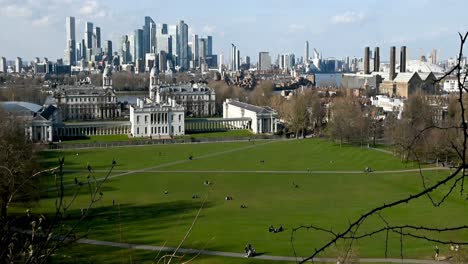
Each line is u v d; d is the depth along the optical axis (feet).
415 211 440.86
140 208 474.90
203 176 646.33
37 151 511.81
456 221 398.42
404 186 562.25
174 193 549.54
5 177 184.96
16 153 294.05
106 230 384.47
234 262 315.58
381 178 612.29
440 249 320.91
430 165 634.02
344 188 568.00
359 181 602.85
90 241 348.38
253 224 412.57
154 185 591.78
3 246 58.90
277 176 642.63
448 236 351.05
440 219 406.82
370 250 322.75
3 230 60.18
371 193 536.42
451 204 460.96
